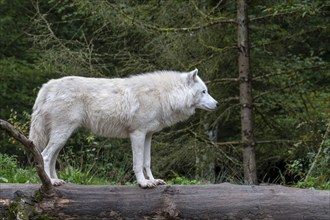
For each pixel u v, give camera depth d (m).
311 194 8.58
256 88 19.20
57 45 18.45
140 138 9.45
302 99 18.33
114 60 20.05
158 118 9.66
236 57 18.52
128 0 17.86
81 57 18.03
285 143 18.11
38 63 19.55
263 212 8.52
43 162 8.54
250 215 8.55
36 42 19.66
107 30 18.94
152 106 9.52
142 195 8.83
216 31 18.33
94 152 16.64
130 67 18.34
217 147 17.66
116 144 17.58
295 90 18.36
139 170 9.22
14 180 11.24
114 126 9.54
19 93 21.56
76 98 9.43
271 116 19.75
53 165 9.57
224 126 21.86
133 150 9.40
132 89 9.52
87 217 8.75
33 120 9.56
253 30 19.00
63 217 8.73
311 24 19.02
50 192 8.73
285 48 18.91
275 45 18.72
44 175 8.54
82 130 17.72
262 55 19.09
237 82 18.45
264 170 20.50
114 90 9.49
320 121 17.31
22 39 23.44
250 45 18.45
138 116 9.43
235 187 8.83
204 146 17.72
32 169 12.18
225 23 17.95
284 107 18.84
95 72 18.14
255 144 17.91
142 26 17.44
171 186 8.91
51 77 22.14
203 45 17.45
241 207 8.58
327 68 18.06
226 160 17.78
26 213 8.65
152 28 17.50
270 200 8.56
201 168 17.61
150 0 18.38
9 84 21.77
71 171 11.92
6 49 23.41
